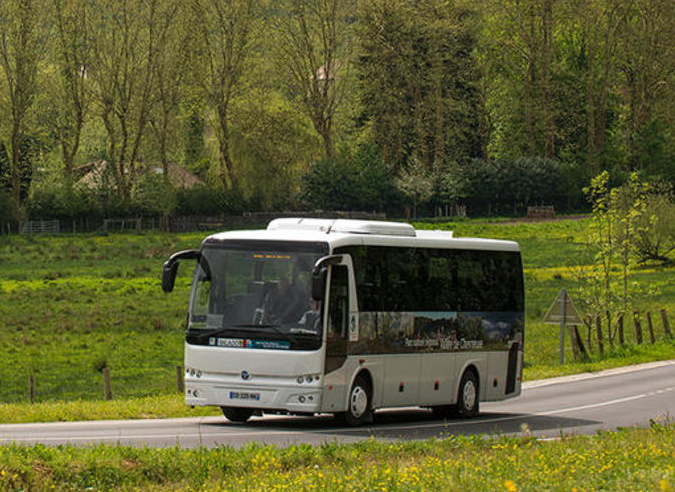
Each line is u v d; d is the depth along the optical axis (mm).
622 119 172875
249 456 19359
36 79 139750
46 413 30422
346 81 154625
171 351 57562
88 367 51531
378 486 15391
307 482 16062
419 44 154250
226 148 150375
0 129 140875
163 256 115125
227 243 26625
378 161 153000
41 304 76875
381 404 27953
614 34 165875
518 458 18859
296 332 25703
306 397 25641
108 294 83875
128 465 18422
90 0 141375
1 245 121562
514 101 166500
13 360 53562
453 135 162000
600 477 16078
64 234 135750
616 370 48906
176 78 144375
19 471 17141
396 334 28281
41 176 150000
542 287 89500
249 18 147125
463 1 157875
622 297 55062
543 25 161375
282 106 151875
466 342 31016
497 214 160500
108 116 147125
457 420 30922
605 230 55094
